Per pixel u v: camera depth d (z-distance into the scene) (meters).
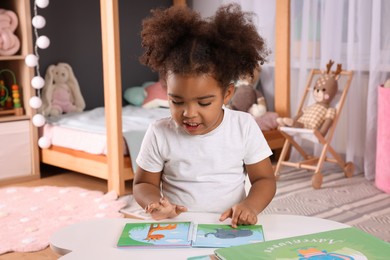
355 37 3.59
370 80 3.44
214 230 1.22
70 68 3.98
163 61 1.28
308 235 1.17
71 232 1.21
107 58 3.09
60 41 3.99
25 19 3.52
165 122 1.46
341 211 2.91
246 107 3.92
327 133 3.80
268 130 3.89
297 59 3.98
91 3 4.14
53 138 3.58
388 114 3.16
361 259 1.04
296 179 3.55
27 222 2.73
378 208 2.95
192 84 1.20
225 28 1.27
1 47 3.48
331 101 3.55
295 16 3.94
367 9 3.50
